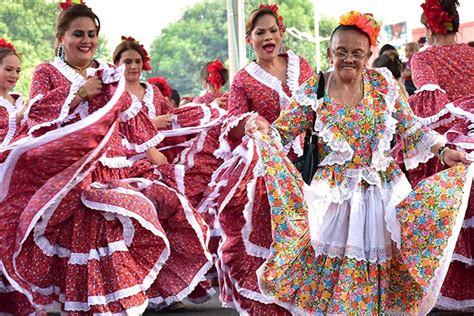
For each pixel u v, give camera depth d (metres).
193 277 7.23
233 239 6.41
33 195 5.96
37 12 34.34
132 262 6.17
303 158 5.60
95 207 6.05
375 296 5.45
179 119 8.59
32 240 6.09
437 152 5.60
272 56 7.16
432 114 7.13
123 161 6.42
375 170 5.50
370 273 5.43
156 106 8.62
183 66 48.38
